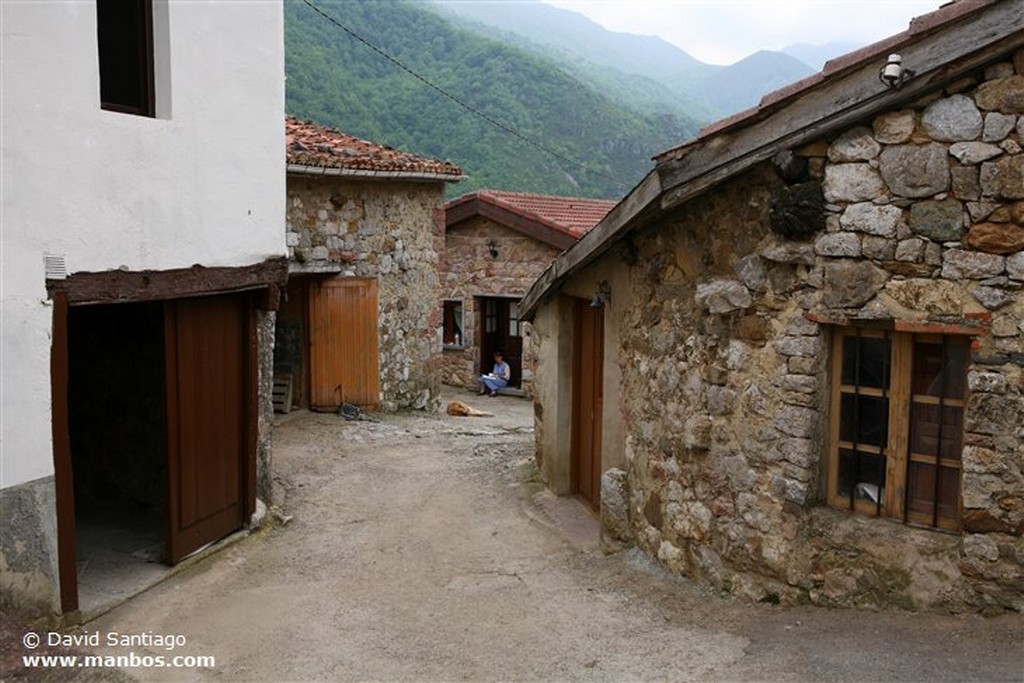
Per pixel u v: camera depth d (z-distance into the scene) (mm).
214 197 6113
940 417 4570
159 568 6148
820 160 4617
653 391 5984
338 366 12203
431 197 13328
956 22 4043
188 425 6234
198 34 5859
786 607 4961
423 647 4891
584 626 5070
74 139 4945
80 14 4941
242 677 4555
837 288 4625
